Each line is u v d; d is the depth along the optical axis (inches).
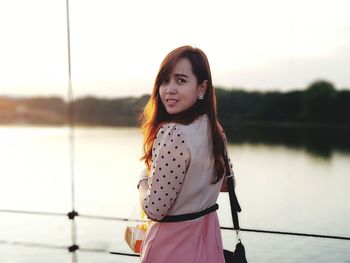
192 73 67.7
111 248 699.4
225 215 608.7
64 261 637.9
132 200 1133.1
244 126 3759.8
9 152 2410.2
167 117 71.1
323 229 864.3
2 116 4407.0
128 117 4148.6
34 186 1364.4
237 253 70.6
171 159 63.5
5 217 928.3
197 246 66.4
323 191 1322.6
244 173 1688.0
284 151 2476.6
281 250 642.2
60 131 4101.9
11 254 673.6
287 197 1217.4
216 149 67.3
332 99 3469.5
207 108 68.6
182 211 66.0
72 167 130.6
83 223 879.7
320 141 3058.6
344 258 619.5
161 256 66.6
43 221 893.8
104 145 2844.5
